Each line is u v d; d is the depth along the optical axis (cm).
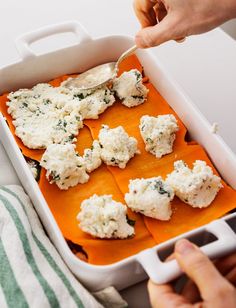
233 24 74
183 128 52
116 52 58
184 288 37
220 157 48
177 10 47
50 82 57
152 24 55
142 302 41
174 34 48
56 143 50
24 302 36
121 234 42
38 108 53
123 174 48
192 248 34
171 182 46
